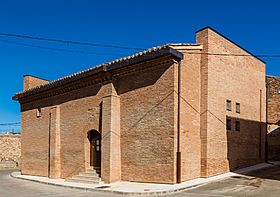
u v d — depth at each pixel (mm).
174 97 14117
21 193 14125
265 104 20766
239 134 17844
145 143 15008
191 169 14758
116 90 16500
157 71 14898
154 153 14570
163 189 12703
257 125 19688
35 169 22406
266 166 18609
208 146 15391
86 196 12578
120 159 16078
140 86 15555
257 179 14555
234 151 17297
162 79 14633
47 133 21422
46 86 20859
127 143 15844
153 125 14766
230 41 17656
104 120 16375
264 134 20359
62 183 17031
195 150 15172
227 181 14242
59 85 19766
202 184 13711
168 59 14273
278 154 22844
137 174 15188
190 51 15359
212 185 13477
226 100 17000
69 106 19688
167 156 14039
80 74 17984
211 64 15984
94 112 17703
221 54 16766
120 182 15617
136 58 15148
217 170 15859
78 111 18906
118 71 16234
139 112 15453
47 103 21719
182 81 14695
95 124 17562
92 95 17953
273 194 11391
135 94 15750
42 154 21797
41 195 13305
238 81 18141
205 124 15484
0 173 27359
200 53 15906
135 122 15586
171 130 14008
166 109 14320
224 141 16562
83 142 18281
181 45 14969
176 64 14430
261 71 20609
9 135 37375
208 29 15891
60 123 20281
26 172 23484
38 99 22672
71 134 19281
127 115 16016
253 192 11805
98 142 17875
